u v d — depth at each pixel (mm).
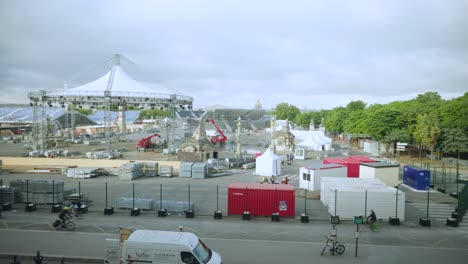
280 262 25578
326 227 34031
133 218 36094
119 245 23781
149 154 89625
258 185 38844
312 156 90812
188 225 34156
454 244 29828
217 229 33062
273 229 33250
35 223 34156
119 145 112062
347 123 135000
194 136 78812
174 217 36688
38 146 95938
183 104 97562
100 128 167250
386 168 50875
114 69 96062
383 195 35719
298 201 44062
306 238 30875
